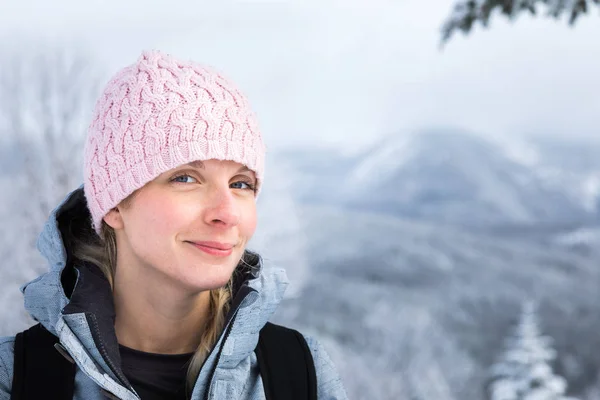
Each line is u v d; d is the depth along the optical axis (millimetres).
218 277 996
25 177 3898
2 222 3602
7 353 1052
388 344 19391
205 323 1114
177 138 981
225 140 995
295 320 11867
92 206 1078
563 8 2387
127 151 1002
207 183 1010
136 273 1063
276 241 10711
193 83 1021
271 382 1092
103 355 979
